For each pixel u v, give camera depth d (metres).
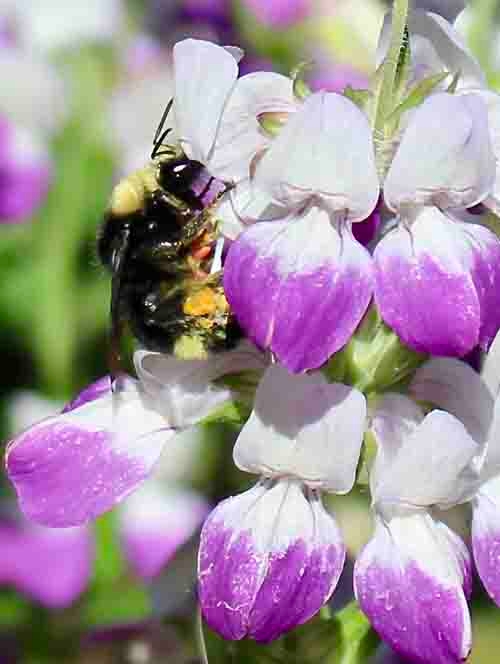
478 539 0.18
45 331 0.29
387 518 0.18
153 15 0.33
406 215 0.17
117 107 0.30
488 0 0.24
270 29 0.31
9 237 0.30
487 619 0.30
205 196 0.19
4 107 0.30
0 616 0.26
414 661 0.17
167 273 0.19
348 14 0.30
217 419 0.19
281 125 0.18
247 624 0.17
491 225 0.18
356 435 0.18
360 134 0.17
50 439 0.19
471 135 0.17
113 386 0.19
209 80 0.18
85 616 0.26
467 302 0.17
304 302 0.17
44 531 0.26
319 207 0.17
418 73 0.18
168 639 0.23
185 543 0.21
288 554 0.18
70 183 0.30
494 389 0.18
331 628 0.19
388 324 0.17
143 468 0.19
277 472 0.18
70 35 0.32
